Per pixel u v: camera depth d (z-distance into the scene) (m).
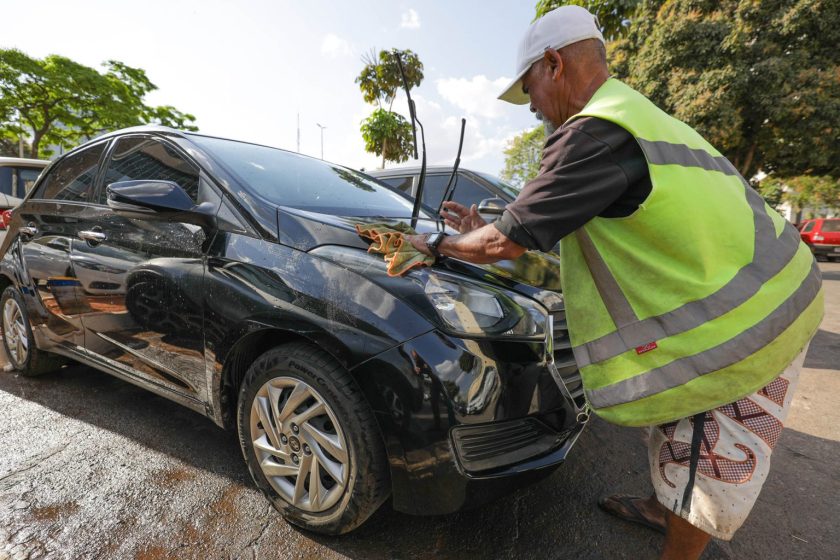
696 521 1.30
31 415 2.48
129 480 1.92
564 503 1.91
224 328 1.72
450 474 1.38
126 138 2.47
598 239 1.20
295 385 1.59
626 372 1.20
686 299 1.12
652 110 1.13
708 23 10.72
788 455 2.45
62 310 2.48
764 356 1.13
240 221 1.82
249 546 1.58
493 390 1.38
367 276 1.51
